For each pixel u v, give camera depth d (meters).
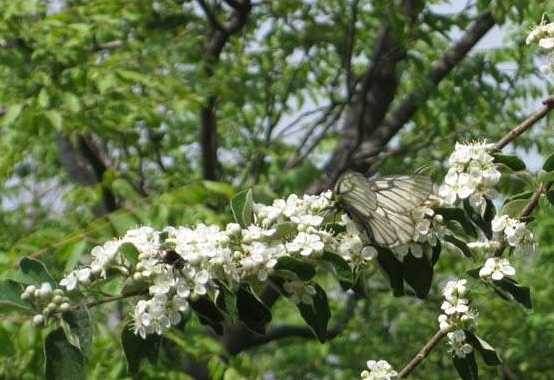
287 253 3.82
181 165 13.62
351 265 4.03
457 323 4.23
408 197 3.99
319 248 3.78
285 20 12.06
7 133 8.84
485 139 4.29
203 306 3.85
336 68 12.82
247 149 13.81
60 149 11.91
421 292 4.18
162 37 10.48
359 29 12.38
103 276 3.68
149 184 12.98
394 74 12.20
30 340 6.21
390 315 14.55
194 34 11.73
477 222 4.26
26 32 9.53
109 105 8.92
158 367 7.39
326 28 12.11
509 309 13.32
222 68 10.64
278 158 12.92
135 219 6.63
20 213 12.48
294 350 14.75
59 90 8.55
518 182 5.37
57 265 6.72
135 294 3.74
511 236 4.17
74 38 9.41
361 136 11.41
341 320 14.18
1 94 8.80
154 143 12.80
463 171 4.13
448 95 12.35
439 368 14.01
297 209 3.94
